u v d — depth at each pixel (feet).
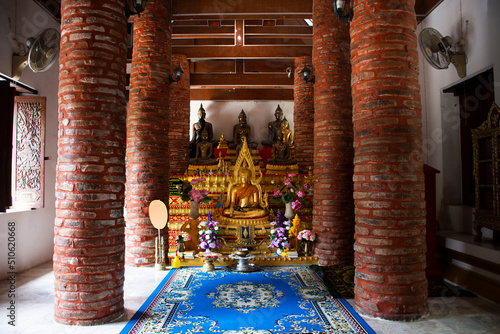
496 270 19.02
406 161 16.25
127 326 15.34
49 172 27.20
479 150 22.72
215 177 34.27
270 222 28.94
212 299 18.69
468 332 14.65
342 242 26.07
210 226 26.45
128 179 26.73
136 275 23.54
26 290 20.15
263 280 22.25
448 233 25.12
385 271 16.06
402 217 16.07
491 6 21.11
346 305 17.80
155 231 26.17
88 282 15.57
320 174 26.84
